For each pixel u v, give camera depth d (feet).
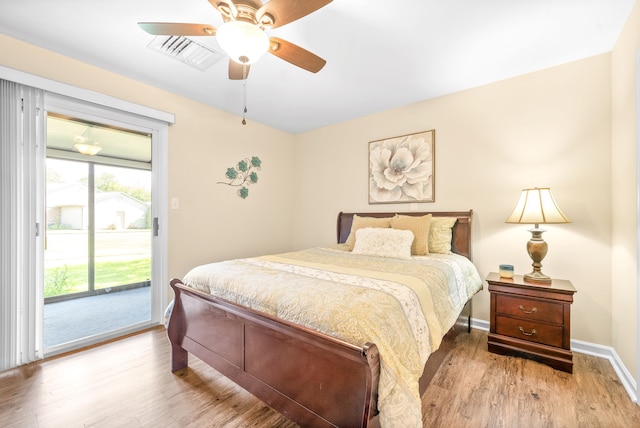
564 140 7.59
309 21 5.91
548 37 6.46
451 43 6.68
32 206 6.68
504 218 8.45
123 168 8.54
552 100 7.75
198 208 10.06
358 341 3.49
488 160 8.72
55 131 7.36
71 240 7.91
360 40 6.57
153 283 8.99
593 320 7.17
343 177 12.16
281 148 13.30
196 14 5.79
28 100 6.63
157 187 9.12
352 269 6.20
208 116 10.35
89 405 5.19
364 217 10.69
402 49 6.93
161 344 7.72
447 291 5.95
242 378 4.90
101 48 6.92
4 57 6.37
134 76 8.26
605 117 7.07
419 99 9.89
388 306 4.08
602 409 5.04
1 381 5.92
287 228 13.56
